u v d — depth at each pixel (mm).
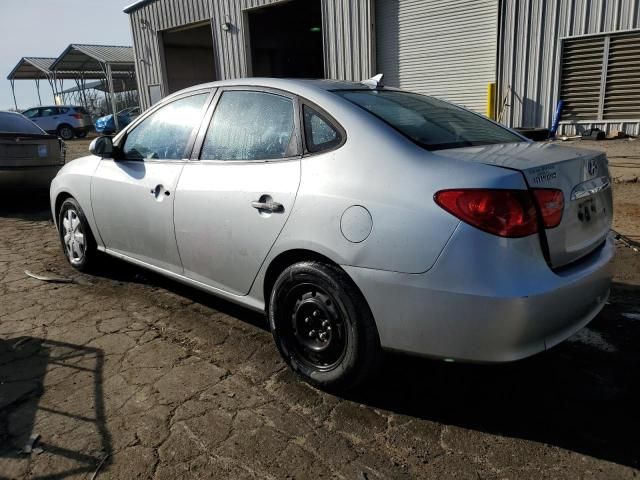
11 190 7301
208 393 2668
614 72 9492
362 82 3307
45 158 7414
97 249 4348
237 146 3053
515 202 2102
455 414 2484
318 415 2482
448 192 2164
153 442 2291
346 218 2391
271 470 2121
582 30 9609
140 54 19266
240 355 3061
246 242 2867
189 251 3279
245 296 3029
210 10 15898
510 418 2447
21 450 2240
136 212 3646
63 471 2119
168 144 3516
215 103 3277
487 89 11352
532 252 2143
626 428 2354
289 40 21875
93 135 27594
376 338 2436
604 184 2662
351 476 2086
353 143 2521
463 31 11453
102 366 2943
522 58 10406
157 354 3076
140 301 3895
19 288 4195
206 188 3086
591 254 2533
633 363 2895
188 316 3613
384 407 2547
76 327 3451
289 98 2881
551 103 10297
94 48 27078
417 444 2275
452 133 2717
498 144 2705
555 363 2924
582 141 9656
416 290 2217
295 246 2598
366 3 12609
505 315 2084
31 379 2809
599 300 2596
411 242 2207
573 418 2436
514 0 10211
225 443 2283
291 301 2725
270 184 2738
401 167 2340
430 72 12219
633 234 5066
